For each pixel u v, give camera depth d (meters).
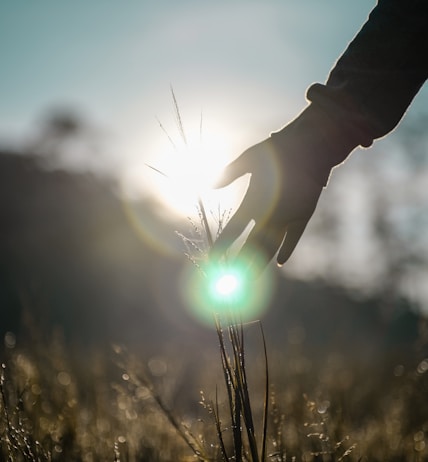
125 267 34.34
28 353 4.20
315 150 2.24
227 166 2.23
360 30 2.34
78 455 3.11
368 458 3.34
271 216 2.20
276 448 2.74
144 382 2.99
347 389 4.74
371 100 2.27
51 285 29.72
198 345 11.14
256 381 4.69
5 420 2.75
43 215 40.56
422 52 2.28
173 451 3.29
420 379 4.47
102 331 22.92
